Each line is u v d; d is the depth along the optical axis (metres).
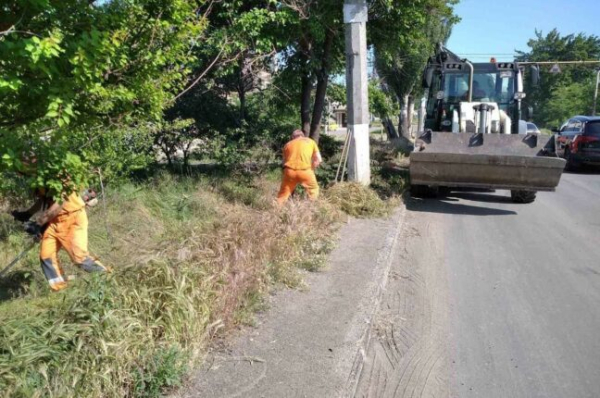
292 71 11.66
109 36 3.39
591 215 9.80
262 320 4.49
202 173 10.46
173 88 4.80
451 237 8.03
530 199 10.73
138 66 3.81
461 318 5.04
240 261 4.92
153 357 3.34
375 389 3.81
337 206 8.58
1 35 2.78
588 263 6.80
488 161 9.43
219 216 7.72
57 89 2.96
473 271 6.43
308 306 4.82
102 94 3.41
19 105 3.09
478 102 12.30
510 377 4.01
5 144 2.92
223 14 8.69
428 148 10.32
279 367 3.72
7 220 6.28
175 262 4.27
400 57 22.44
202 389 3.41
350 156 10.21
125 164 7.08
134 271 4.05
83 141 3.79
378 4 10.91
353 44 9.85
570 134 17.84
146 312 3.65
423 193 11.02
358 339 4.20
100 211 6.99
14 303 4.68
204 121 10.74
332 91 16.45
